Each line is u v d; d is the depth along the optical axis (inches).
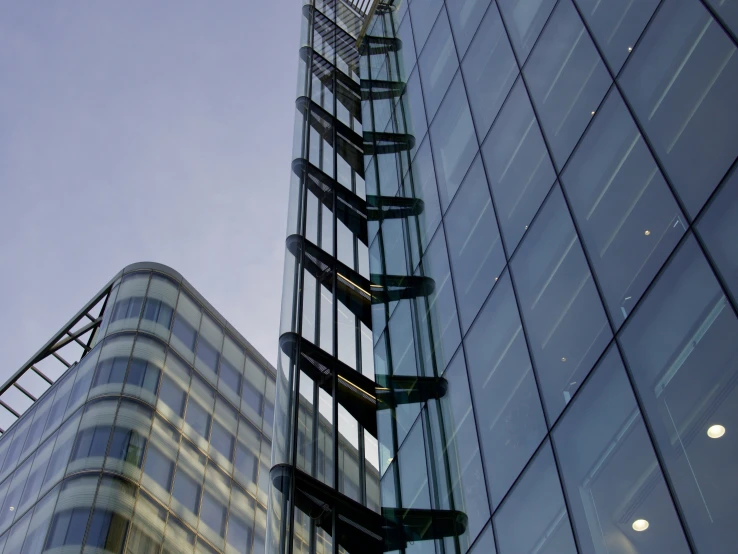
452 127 767.1
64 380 1898.4
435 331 661.9
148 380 1724.9
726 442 338.6
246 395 2015.3
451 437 576.7
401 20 1072.2
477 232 642.2
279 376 749.9
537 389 486.0
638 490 375.2
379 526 632.4
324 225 917.2
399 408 675.4
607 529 385.4
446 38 871.1
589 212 486.3
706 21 436.5
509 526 467.8
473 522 510.3
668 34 464.1
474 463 533.3
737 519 320.5
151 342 1801.2
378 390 720.3
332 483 653.9
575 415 438.9
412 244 773.9
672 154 426.9
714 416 348.8
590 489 407.5
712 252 378.3
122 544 1433.3
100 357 1770.4
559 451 443.2
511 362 526.9
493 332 564.1
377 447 692.1
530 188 571.8
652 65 469.4
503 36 710.5
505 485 487.2
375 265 841.5
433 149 798.5
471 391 570.9
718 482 335.0
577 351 456.1
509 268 567.8
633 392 399.9
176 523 1569.9
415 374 672.4
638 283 421.7
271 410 2079.2
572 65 564.4
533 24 653.3
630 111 475.5
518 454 484.1
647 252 422.6
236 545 1688.0
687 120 424.5
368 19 1217.4
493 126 671.8
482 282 605.6
